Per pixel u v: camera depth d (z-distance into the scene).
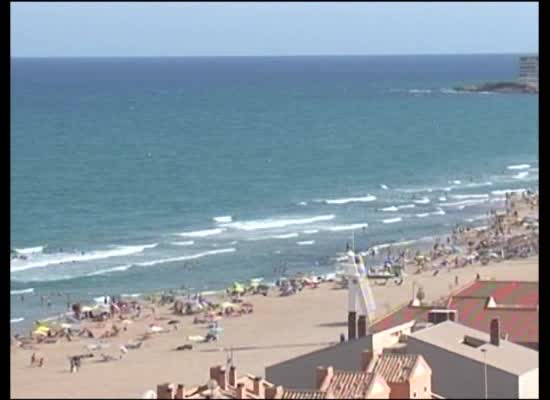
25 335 191.00
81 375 159.50
